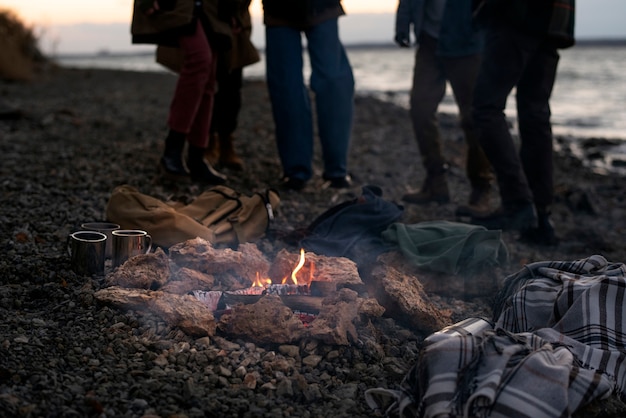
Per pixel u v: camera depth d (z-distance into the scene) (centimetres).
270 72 544
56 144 712
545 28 423
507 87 441
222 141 600
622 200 690
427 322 289
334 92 546
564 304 270
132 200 364
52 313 281
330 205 512
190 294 294
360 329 281
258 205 389
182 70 495
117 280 299
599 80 3041
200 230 354
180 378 237
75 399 217
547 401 207
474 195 522
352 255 360
